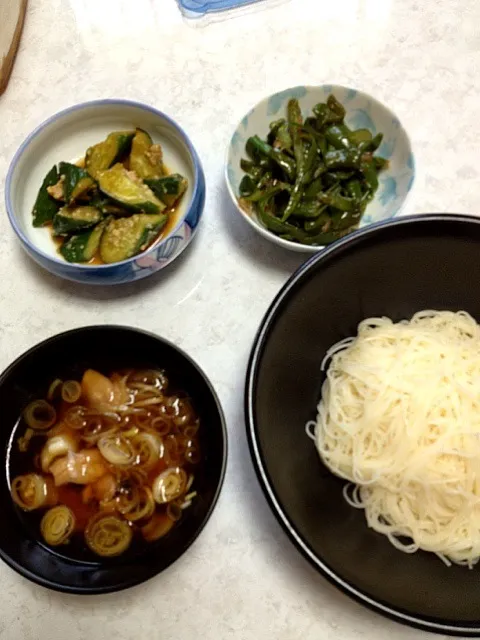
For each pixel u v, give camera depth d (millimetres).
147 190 376
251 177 390
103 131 409
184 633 322
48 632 327
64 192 379
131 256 362
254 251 393
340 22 452
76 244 375
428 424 344
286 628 321
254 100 431
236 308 381
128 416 348
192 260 393
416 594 295
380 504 343
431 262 346
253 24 452
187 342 373
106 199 377
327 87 390
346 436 350
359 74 438
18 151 373
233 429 353
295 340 331
